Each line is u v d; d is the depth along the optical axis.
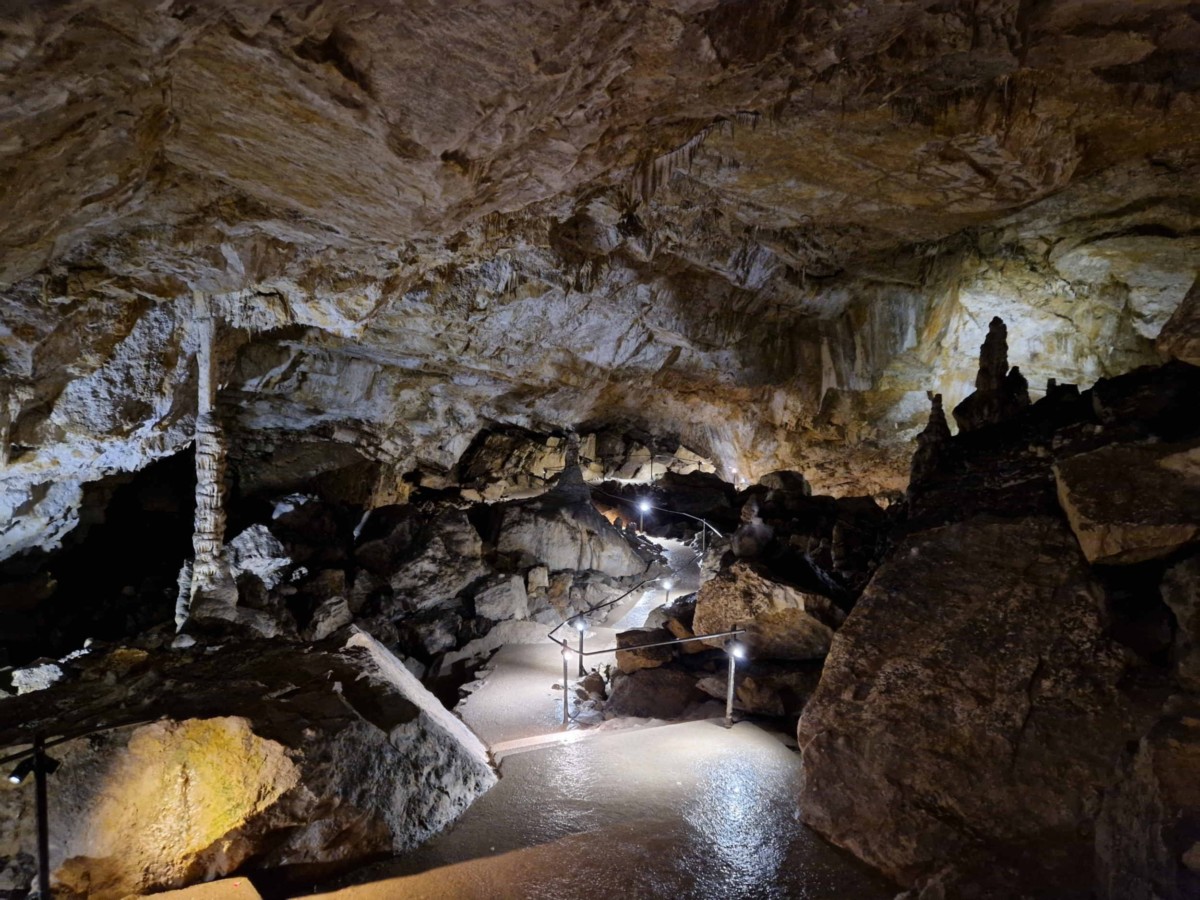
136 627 13.77
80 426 8.19
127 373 8.27
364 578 13.71
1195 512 5.04
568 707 8.99
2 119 3.04
